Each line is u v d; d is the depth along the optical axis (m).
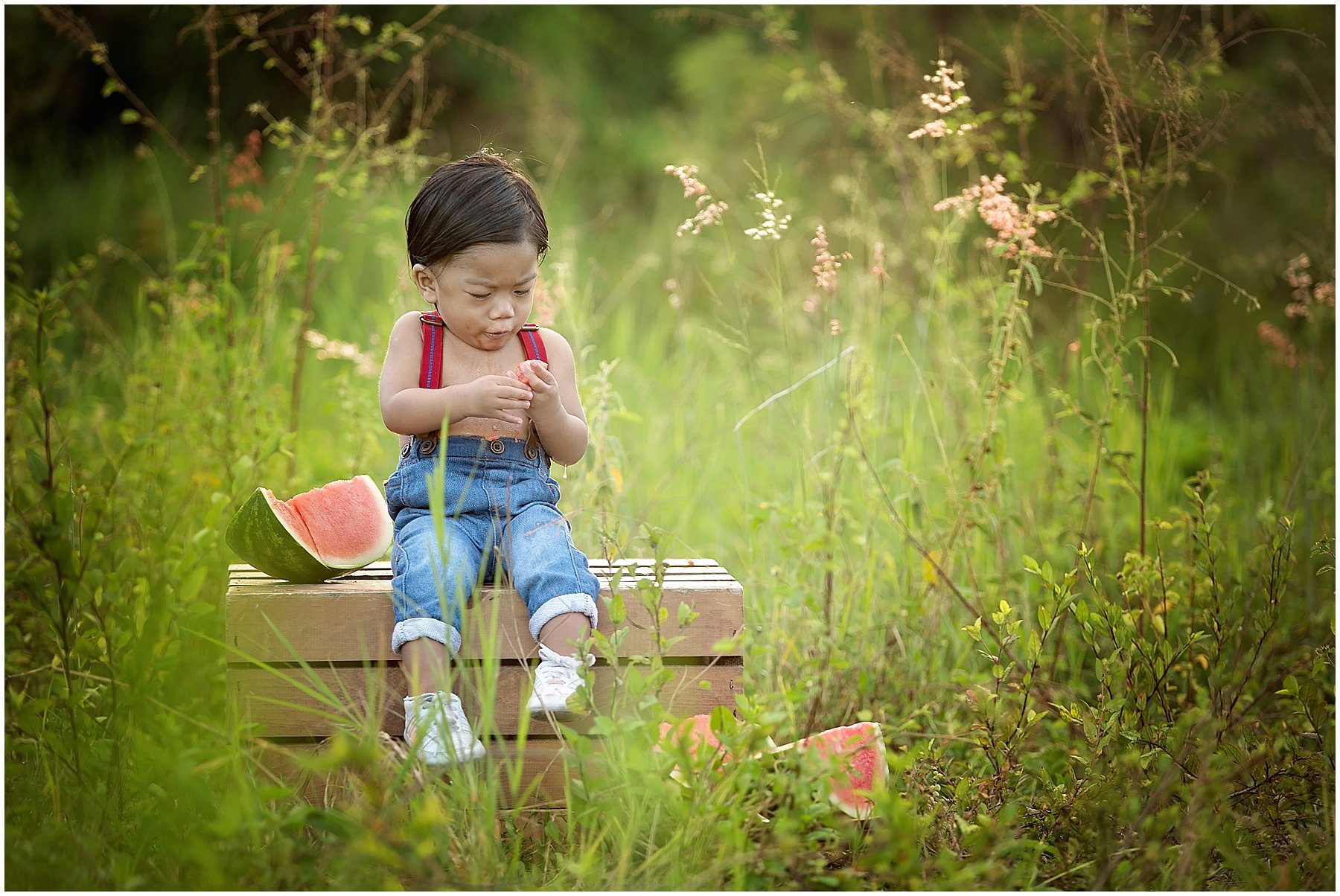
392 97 6.02
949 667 4.44
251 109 5.84
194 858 2.72
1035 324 7.94
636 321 8.13
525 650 3.26
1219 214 8.91
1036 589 4.69
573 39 12.24
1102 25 5.11
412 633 3.12
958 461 4.87
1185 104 4.64
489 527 3.37
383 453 5.49
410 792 2.82
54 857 2.84
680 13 8.08
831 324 4.58
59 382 5.89
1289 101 8.62
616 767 3.02
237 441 4.86
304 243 5.79
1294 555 4.56
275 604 3.25
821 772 2.80
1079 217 7.78
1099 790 3.21
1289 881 2.99
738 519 5.36
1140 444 5.59
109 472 4.02
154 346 6.33
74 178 10.16
